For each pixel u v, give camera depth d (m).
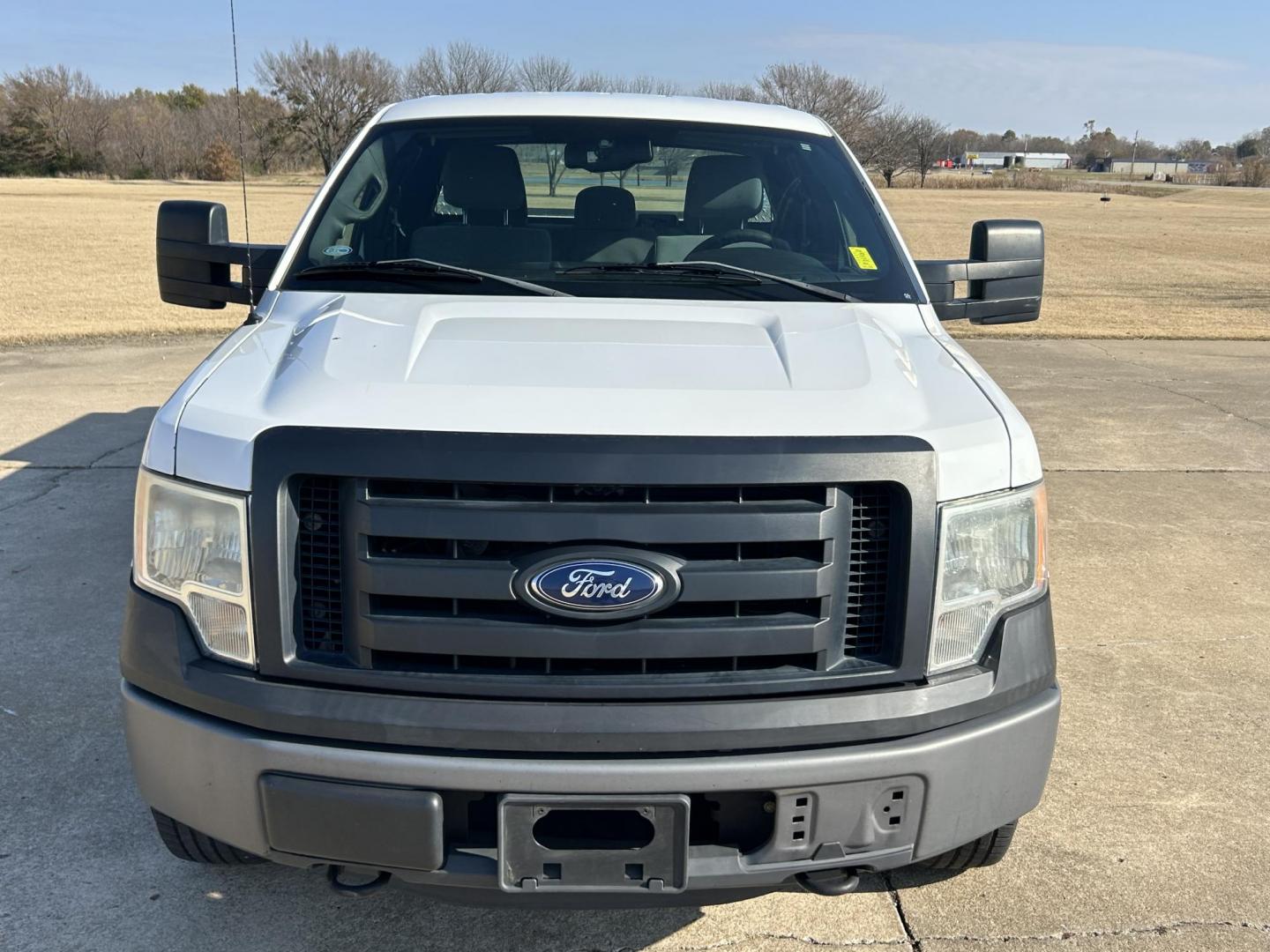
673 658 2.21
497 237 3.46
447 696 2.20
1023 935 2.88
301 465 2.18
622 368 2.46
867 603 2.31
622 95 4.04
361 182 3.62
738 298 3.12
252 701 2.22
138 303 14.66
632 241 3.54
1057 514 6.62
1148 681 4.41
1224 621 5.05
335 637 2.26
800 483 2.19
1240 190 82.31
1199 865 3.21
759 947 2.82
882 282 3.34
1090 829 3.38
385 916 2.93
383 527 2.15
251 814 2.26
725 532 2.17
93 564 5.34
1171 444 8.26
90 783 3.49
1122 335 13.80
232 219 28.67
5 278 17.17
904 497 2.25
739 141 3.78
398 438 2.16
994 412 2.52
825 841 2.26
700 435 2.20
